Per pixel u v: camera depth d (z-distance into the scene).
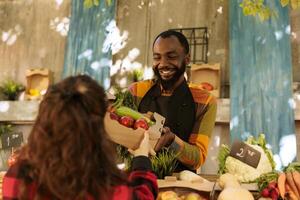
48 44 5.79
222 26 5.20
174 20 5.38
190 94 2.06
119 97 1.94
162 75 2.02
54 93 1.03
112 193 1.02
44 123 1.00
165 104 2.05
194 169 1.96
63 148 0.97
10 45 5.91
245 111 4.58
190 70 5.00
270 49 4.64
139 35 5.45
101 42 5.27
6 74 5.86
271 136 4.46
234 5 4.83
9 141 2.41
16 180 1.02
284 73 4.57
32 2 5.94
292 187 1.67
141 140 1.44
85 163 0.98
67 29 5.74
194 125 2.02
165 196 1.70
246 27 4.74
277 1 4.69
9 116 5.35
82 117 0.99
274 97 4.54
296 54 4.90
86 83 1.06
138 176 1.18
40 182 0.99
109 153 1.04
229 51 5.01
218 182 1.73
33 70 5.56
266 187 1.69
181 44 2.02
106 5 5.32
